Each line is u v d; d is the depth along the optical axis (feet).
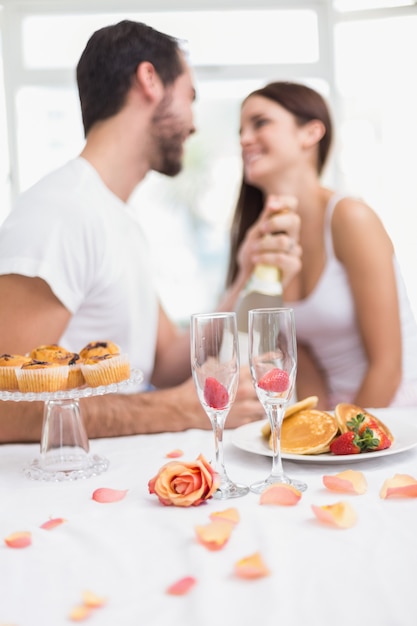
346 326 7.88
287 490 2.83
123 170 6.64
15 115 10.99
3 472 3.55
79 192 5.97
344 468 3.31
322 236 8.02
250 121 8.95
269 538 2.44
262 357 3.00
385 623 1.92
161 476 2.89
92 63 6.44
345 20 10.96
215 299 11.46
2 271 5.18
